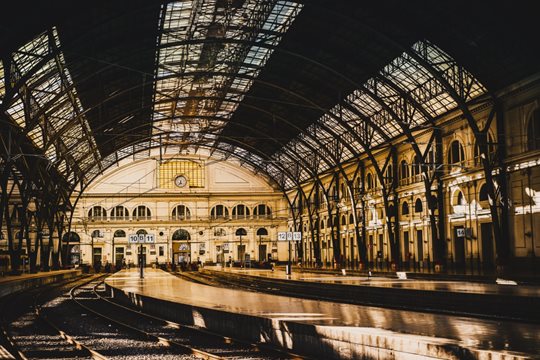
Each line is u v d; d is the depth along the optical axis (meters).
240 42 49.28
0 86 46.06
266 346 18.55
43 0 35.19
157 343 20.50
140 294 34.66
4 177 44.91
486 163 44.69
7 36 37.53
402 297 32.78
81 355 18.06
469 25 40.97
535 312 24.31
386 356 13.96
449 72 48.25
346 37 49.88
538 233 42.09
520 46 40.03
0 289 42.25
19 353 17.27
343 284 40.12
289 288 48.34
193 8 47.06
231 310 22.58
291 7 47.38
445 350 12.49
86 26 43.66
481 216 48.72
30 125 46.56
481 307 27.16
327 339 16.06
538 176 42.12
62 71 48.31
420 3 40.75
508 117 45.06
